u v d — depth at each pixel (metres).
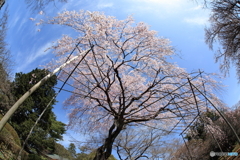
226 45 10.55
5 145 9.17
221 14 10.09
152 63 9.01
